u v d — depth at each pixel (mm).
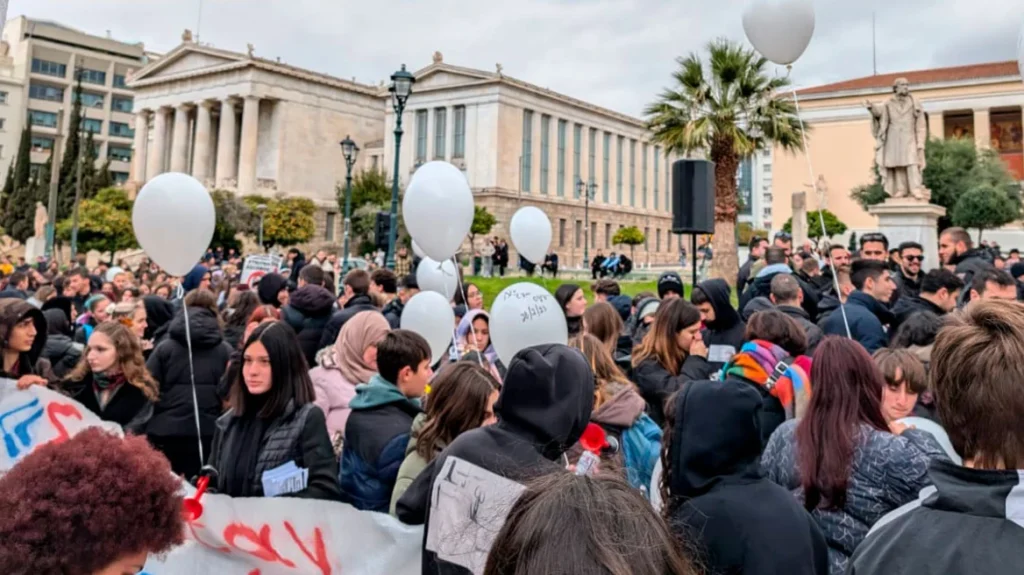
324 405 4199
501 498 1847
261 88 58719
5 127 78750
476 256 39156
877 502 2340
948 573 1303
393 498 2896
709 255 25703
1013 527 1299
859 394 2500
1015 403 1378
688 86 19000
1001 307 1555
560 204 61156
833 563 2342
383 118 67250
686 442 2119
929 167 37000
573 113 63688
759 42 5742
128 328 4504
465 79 57812
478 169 56812
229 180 58531
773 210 49969
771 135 18594
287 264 21422
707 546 1947
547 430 2111
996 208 33625
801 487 2594
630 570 972
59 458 1467
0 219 61594
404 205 5125
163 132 64312
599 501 1068
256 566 2832
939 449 2385
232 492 2971
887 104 13930
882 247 7668
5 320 3861
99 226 46281
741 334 5102
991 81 44875
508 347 3850
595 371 3406
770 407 3535
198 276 9930
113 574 1431
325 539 2824
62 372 5570
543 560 991
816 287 7582
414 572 2709
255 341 3006
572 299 6082
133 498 1453
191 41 62875
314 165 62031
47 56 82188
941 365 1546
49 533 1328
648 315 6523
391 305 7891
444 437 2934
